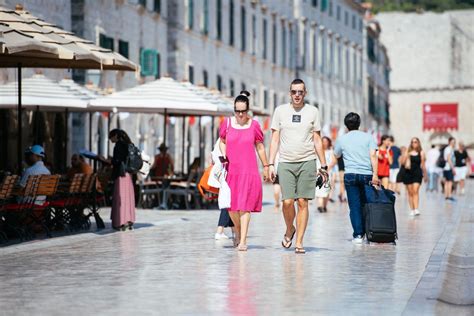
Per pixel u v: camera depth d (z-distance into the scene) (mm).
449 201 81000
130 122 87625
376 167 38781
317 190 61156
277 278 27953
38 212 41875
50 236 41062
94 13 77500
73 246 37094
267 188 115938
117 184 44906
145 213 58781
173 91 60844
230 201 35438
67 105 56250
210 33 108438
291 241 36250
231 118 35562
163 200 63469
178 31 98688
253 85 125625
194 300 23953
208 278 27906
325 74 163000
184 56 100500
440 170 101688
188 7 101250
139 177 66375
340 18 174750
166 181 63656
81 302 23688
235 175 35344
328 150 71688
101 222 45781
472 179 166500
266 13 131000
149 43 91062
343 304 23422
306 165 34656
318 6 158250
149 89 60812
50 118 72125
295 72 147000
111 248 36312
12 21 40219
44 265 30984
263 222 50938
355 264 31531
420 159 58625
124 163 44812
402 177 58906
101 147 81000
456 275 29141
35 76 57781
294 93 34656
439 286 26562
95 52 42500
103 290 25594
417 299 24219
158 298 24266
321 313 22188
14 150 66188
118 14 82938
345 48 178875
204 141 108250
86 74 77125
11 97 55438
